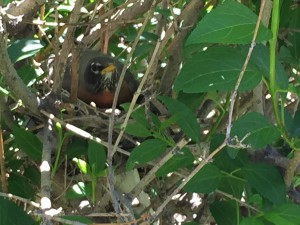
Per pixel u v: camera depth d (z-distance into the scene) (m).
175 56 2.66
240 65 1.88
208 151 2.20
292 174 2.09
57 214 1.81
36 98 2.41
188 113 2.18
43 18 2.87
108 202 2.56
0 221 2.00
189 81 1.88
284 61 2.44
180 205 2.80
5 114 2.47
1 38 2.09
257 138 1.85
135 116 2.19
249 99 2.55
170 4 2.50
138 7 2.70
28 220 2.02
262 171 2.03
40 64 2.90
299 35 2.41
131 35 2.86
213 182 2.03
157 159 2.34
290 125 1.98
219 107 2.54
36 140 2.39
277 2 1.78
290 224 1.87
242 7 1.72
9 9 2.65
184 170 2.32
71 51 2.75
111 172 2.02
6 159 2.53
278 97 2.24
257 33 1.74
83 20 2.93
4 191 2.28
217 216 2.10
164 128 2.20
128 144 2.62
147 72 2.10
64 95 2.90
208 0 2.75
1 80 2.41
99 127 2.64
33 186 2.49
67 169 2.58
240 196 2.09
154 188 2.74
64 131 2.48
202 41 1.70
